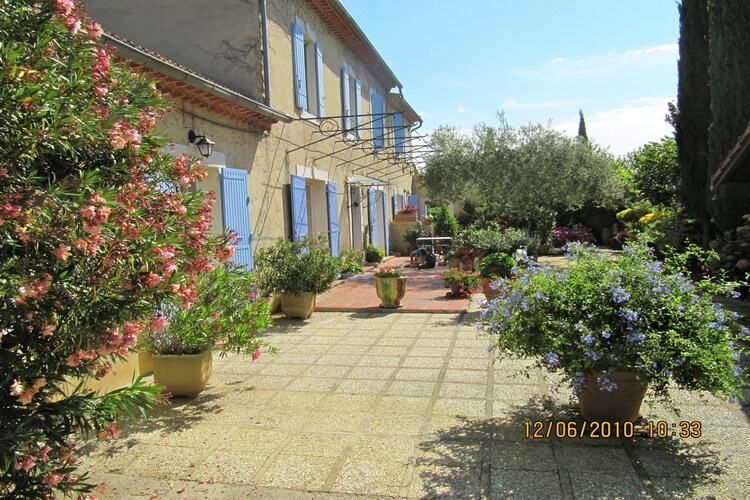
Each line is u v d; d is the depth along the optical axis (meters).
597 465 3.37
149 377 5.47
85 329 2.23
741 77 9.27
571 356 3.54
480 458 3.52
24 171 2.14
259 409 4.57
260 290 8.38
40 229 2.04
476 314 8.48
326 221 12.01
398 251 20.23
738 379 3.77
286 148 9.84
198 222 3.02
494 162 13.94
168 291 2.54
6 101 2.01
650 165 16.23
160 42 9.22
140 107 2.86
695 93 11.21
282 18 9.74
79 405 2.39
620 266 3.80
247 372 5.70
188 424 4.25
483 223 17.95
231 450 3.76
